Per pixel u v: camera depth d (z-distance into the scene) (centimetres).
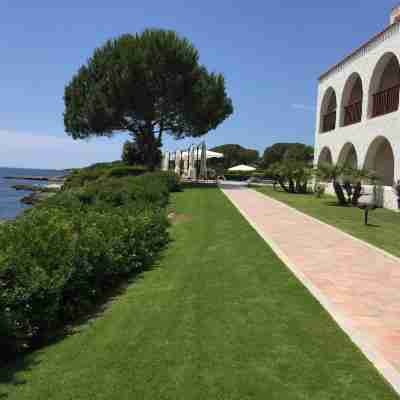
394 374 340
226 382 329
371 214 1353
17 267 433
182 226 1131
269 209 1473
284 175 2303
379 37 1686
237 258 738
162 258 787
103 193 1230
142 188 1350
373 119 1703
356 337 409
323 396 308
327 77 2295
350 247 841
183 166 4191
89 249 543
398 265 703
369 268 682
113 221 721
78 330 471
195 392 317
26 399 323
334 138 2148
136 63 2503
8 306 408
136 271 705
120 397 315
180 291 566
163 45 2594
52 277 461
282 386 322
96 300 572
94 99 2606
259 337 409
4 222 614
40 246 493
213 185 2914
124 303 545
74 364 377
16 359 404
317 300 516
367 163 1777
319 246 845
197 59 2828
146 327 446
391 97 1620
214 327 436
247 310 482
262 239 906
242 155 8581
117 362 370
